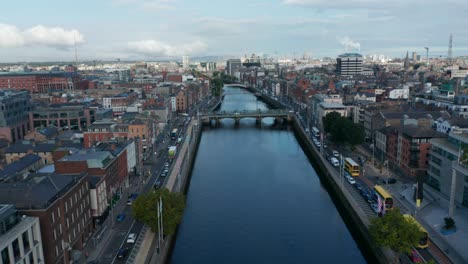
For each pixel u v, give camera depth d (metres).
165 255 107.12
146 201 110.44
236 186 172.88
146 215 107.56
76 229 104.12
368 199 134.88
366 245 116.25
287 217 139.50
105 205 125.88
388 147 189.00
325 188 172.00
